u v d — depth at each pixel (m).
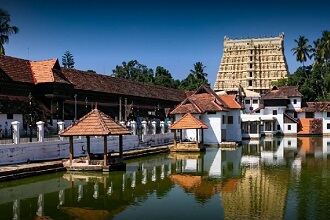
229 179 30.33
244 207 21.88
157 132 57.88
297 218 19.72
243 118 84.12
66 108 52.56
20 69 49.56
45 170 31.06
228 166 37.44
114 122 33.94
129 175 32.19
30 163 32.12
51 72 50.56
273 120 91.38
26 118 40.81
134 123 49.00
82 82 59.56
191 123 51.66
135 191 26.19
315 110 95.69
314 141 73.06
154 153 47.84
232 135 65.31
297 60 115.81
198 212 21.03
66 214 20.91
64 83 51.19
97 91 60.72
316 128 94.31
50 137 37.59
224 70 129.75
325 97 107.06
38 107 47.72
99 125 32.44
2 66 46.84
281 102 96.75
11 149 30.94
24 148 32.06
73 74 59.69
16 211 21.44
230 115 65.38
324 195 24.45
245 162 40.38
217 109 59.31
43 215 20.70
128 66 130.75
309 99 109.31
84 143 38.78
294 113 97.62
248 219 19.70
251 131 84.69
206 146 59.69
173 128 52.00
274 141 73.31
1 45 65.06
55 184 28.25
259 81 125.88
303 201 23.00
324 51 109.12
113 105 63.81
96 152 40.41
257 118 83.81
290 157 44.69
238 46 128.38
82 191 26.16
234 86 127.38
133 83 75.38
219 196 24.55
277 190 26.06
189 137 60.69
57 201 23.53
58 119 50.28
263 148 57.25
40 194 25.23
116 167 33.75
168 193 25.55
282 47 126.56
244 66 127.38
